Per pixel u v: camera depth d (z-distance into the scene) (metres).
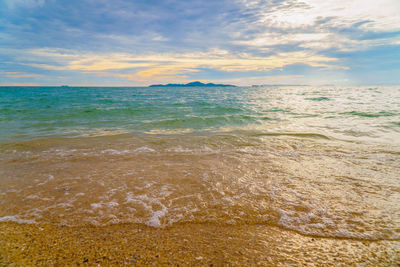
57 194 3.26
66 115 11.77
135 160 4.86
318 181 3.68
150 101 22.16
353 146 5.88
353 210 2.80
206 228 2.51
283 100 22.84
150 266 1.94
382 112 12.01
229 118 10.82
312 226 2.51
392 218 2.62
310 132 7.64
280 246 2.21
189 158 5.02
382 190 3.32
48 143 6.29
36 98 24.80
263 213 2.79
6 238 2.30
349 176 3.87
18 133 7.71
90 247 2.19
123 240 2.30
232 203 3.03
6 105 16.55
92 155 5.22
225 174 4.03
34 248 2.16
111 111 13.43
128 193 3.30
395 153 5.20
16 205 2.95
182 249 2.17
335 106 15.92
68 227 2.52
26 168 4.32
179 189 3.44
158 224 2.58
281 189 3.41
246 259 2.03
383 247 2.16
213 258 2.04
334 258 2.03
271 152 5.47
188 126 9.23
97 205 2.97
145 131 8.18
